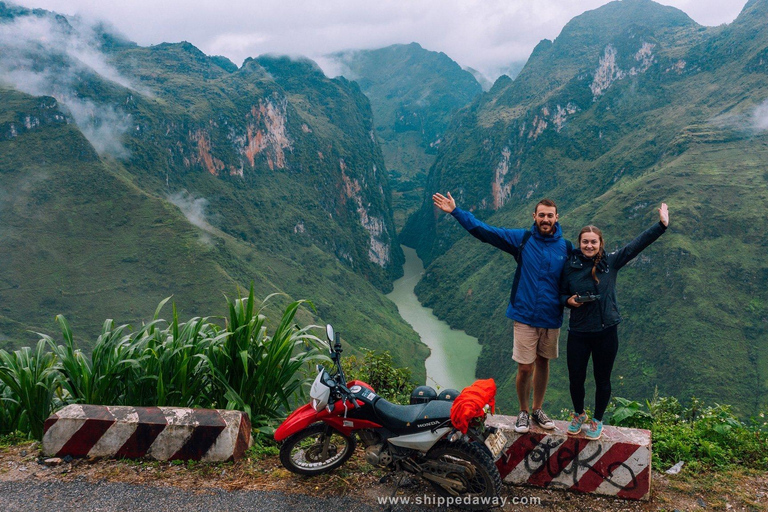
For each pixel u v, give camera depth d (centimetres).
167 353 484
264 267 14450
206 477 403
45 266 10875
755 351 9338
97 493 380
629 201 13012
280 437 393
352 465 420
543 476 395
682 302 10394
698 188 12319
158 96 18712
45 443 427
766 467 441
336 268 18200
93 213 12244
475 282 17362
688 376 9212
